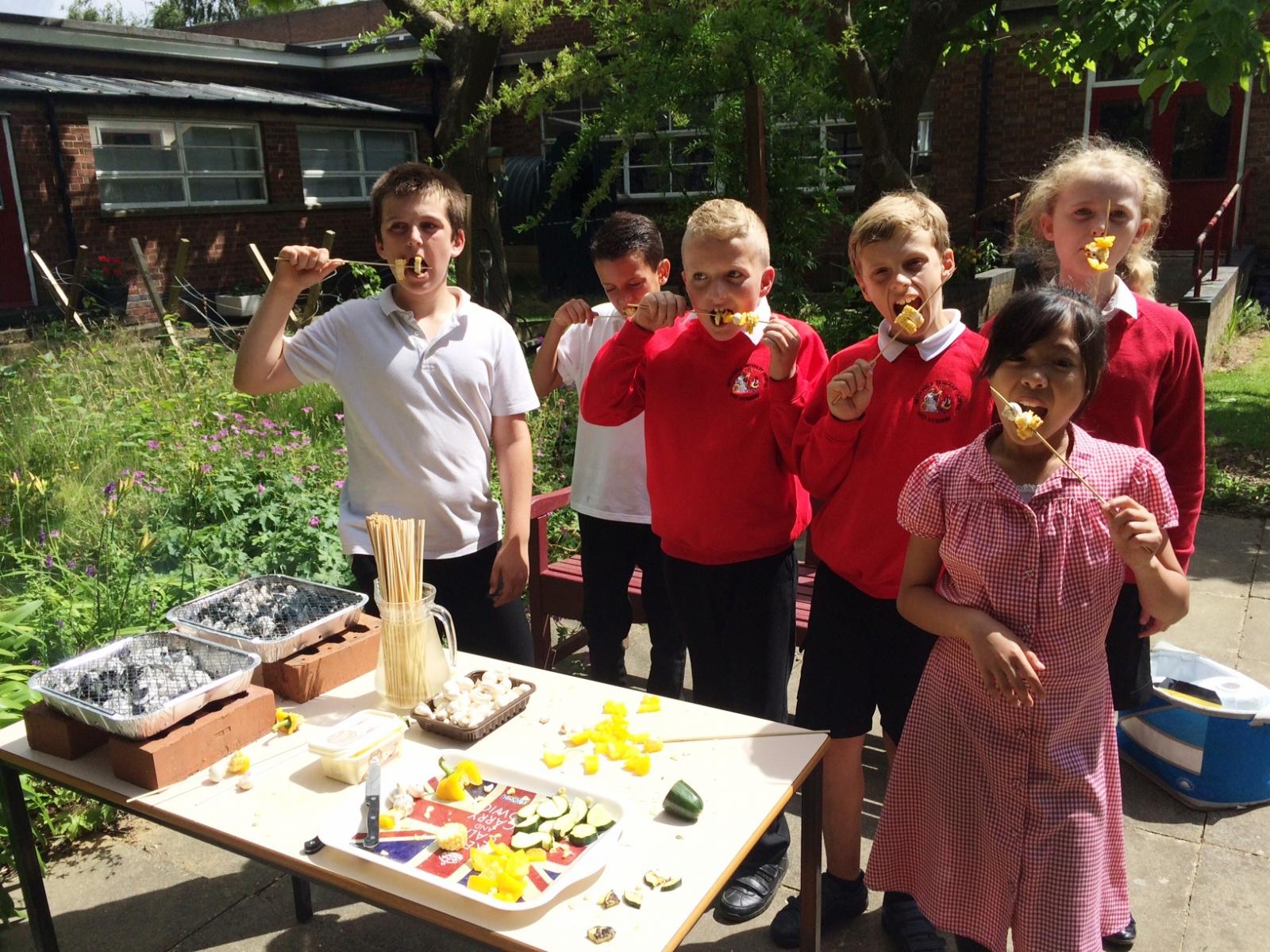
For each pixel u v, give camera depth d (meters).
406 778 1.84
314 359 2.62
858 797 2.46
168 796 1.82
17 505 4.76
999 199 12.86
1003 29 9.17
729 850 1.62
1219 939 2.45
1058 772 1.85
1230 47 4.14
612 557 3.35
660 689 3.33
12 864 2.79
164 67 14.55
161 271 13.61
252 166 14.77
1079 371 1.74
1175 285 10.78
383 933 2.57
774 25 5.55
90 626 3.44
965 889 1.97
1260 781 2.96
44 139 12.28
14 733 2.12
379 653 2.11
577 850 1.60
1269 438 6.93
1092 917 1.84
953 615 1.87
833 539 2.33
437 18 9.17
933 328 2.23
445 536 2.69
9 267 12.20
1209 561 4.97
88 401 6.72
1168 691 3.05
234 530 4.70
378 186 2.60
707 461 2.47
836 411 2.12
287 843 1.66
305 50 16.58
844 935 2.50
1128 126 12.48
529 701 2.16
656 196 14.80
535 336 10.62
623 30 5.93
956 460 1.92
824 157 6.23
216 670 2.09
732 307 2.36
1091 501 1.80
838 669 2.36
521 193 15.74
